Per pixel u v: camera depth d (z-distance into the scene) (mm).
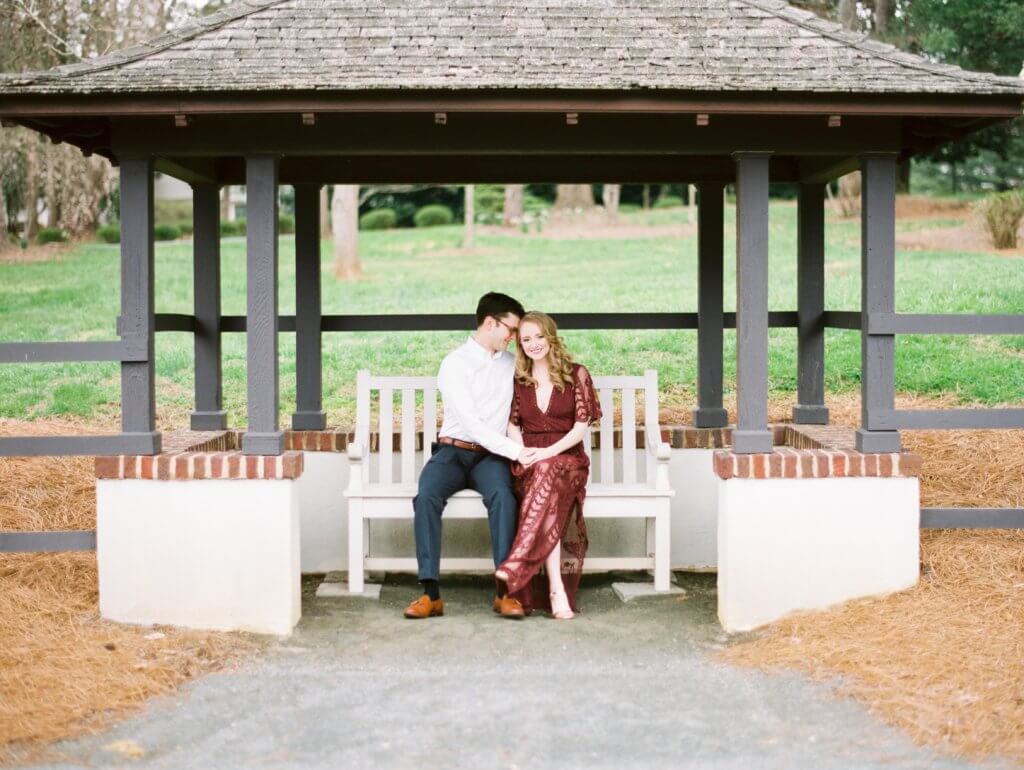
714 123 5527
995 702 4246
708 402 6922
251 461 5379
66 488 7543
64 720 4195
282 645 5199
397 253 21922
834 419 9062
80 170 19125
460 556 6559
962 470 7660
